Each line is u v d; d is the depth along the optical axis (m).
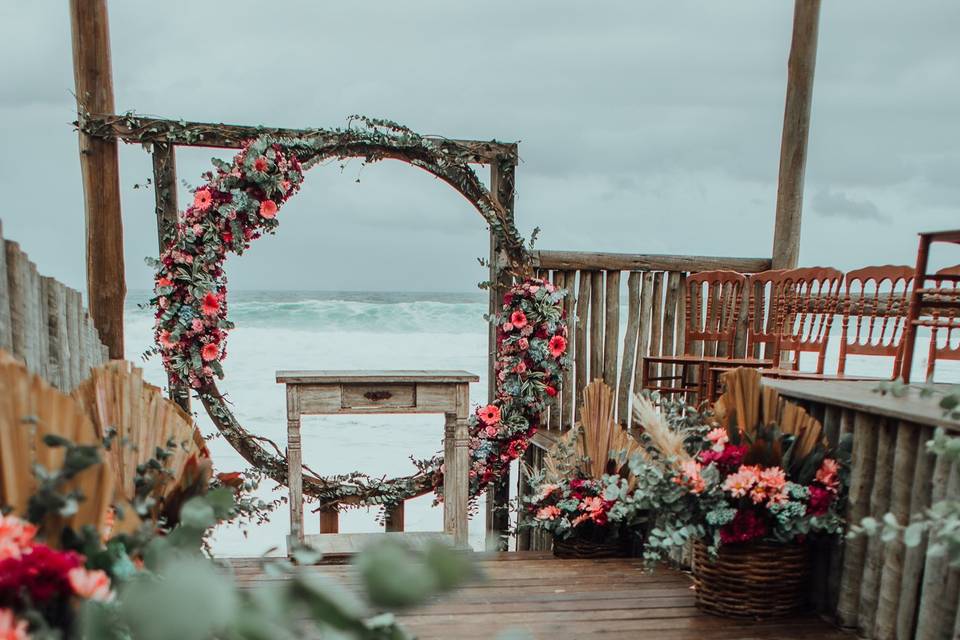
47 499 0.93
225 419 4.45
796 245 5.29
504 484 4.95
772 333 4.93
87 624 0.75
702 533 2.54
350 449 8.47
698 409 3.28
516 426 4.75
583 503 3.61
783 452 2.62
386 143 4.57
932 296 3.71
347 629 0.52
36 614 0.77
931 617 2.11
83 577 0.83
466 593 2.86
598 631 2.47
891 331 3.97
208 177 4.36
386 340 17.75
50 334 2.51
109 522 1.10
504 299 4.83
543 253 4.91
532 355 4.74
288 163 4.39
